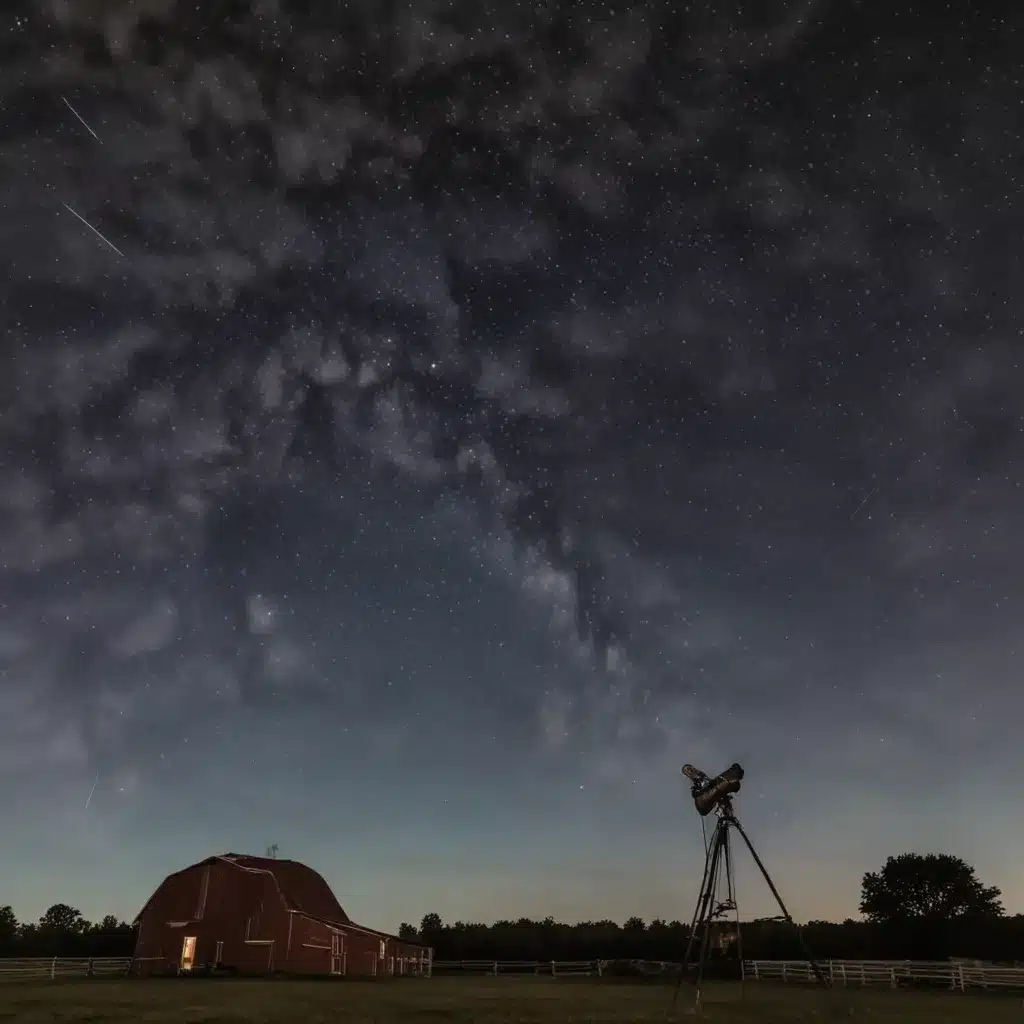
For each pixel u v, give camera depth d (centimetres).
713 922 1888
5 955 5006
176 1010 2011
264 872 4169
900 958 4947
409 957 4588
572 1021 1734
